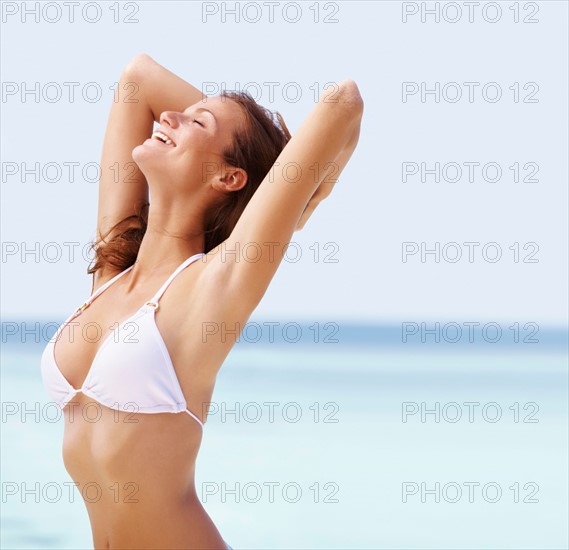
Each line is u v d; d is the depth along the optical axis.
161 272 7.93
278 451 29.91
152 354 7.25
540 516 21.59
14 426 33.75
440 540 19.34
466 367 64.06
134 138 9.23
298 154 7.25
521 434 34.38
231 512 22.47
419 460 28.56
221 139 8.23
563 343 94.75
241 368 59.25
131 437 7.21
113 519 7.41
